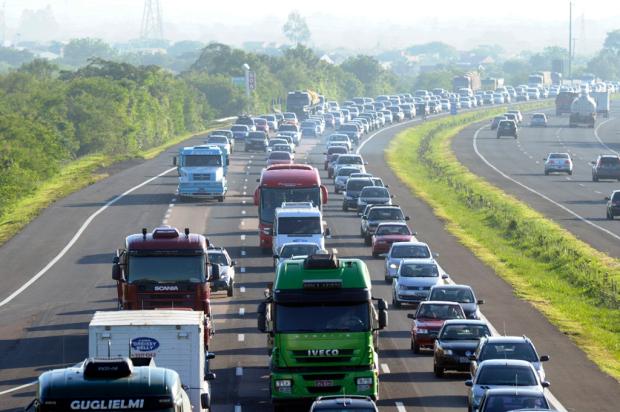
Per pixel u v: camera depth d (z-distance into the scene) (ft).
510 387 218.38
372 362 240.73
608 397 267.59
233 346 319.27
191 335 217.15
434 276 381.60
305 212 452.76
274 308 242.17
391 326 351.46
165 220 575.38
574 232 566.36
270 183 488.85
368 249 502.79
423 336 309.22
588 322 371.15
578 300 413.80
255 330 341.82
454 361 278.05
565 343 335.26
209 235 531.50
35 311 376.89
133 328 216.33
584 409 255.29
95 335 216.13
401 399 258.57
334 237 535.19
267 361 300.40
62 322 358.23
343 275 242.99
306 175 492.95
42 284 426.51
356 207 622.54
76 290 413.39
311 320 240.53
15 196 645.10
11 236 534.78
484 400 211.00
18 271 454.81
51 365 299.58
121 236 530.68
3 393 267.18
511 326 358.64
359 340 240.32
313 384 238.89
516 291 422.00
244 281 424.05
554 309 390.83
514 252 520.42
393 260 425.28
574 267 467.11
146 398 150.51
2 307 385.50
